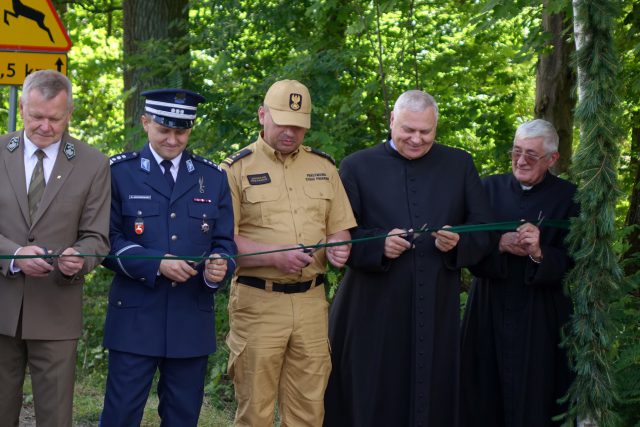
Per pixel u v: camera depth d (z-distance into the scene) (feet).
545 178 15.83
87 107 40.34
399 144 14.89
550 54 23.53
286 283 14.25
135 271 13.03
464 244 14.71
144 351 13.21
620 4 13.44
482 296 15.92
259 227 14.30
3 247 12.50
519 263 15.37
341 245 14.33
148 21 30.86
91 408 20.80
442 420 14.88
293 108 14.16
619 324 14.94
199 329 13.55
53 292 13.08
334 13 25.57
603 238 13.44
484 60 25.23
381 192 15.14
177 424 13.60
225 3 26.48
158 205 13.41
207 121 25.49
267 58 26.58
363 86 25.20
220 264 13.19
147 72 26.73
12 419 13.52
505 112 25.59
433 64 25.07
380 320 14.87
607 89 13.24
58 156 13.03
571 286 14.19
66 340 13.17
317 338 14.43
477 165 25.79
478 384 15.81
